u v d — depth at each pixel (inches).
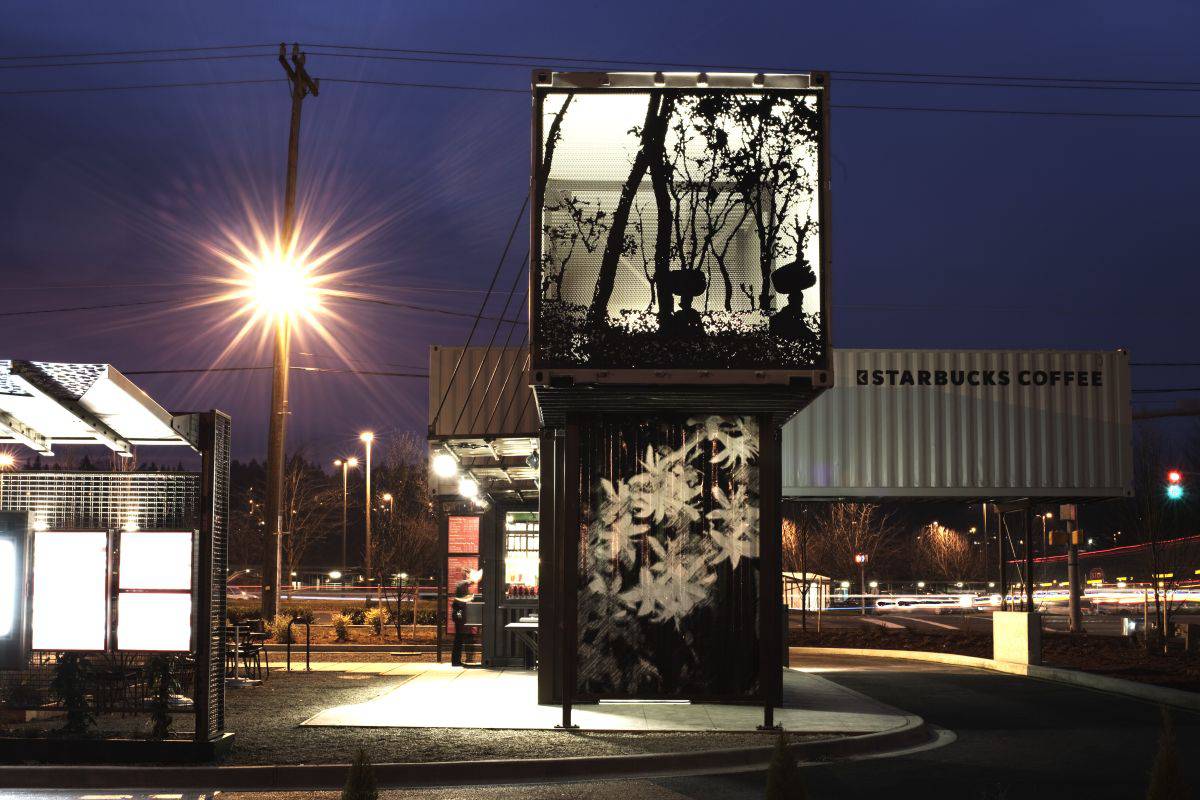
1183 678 736.3
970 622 1667.1
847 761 456.4
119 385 390.9
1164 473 1189.7
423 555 2065.7
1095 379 1011.9
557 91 508.4
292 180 1103.6
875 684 746.2
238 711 550.6
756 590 526.0
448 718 528.1
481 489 784.9
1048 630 1331.2
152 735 428.1
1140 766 445.7
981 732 538.9
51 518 439.5
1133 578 2434.8
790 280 500.4
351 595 2351.1
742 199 504.4
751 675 520.4
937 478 994.7
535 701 596.1
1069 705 637.3
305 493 2539.4
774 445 567.5
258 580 2962.6
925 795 386.3
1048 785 405.4
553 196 503.2
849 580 2448.3
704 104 508.4
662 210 503.8
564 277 498.9
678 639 522.3
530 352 494.3
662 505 530.3
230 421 449.7
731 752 447.2
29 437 438.6
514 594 815.7
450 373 810.2
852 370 1002.1
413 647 962.1
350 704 579.2
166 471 439.8
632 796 382.3
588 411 536.1
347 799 253.8
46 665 449.7
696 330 496.1
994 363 1007.6
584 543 528.4
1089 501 1074.7
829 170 506.0
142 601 430.0
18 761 419.5
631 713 552.4
